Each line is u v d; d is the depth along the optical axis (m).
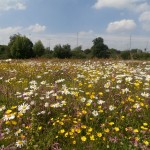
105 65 18.02
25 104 7.84
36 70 14.81
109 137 6.28
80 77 11.70
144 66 17.81
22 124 6.75
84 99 8.15
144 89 9.34
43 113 7.36
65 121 6.98
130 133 6.62
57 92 8.74
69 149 5.95
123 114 7.61
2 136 6.25
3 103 8.46
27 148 5.73
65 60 23.47
